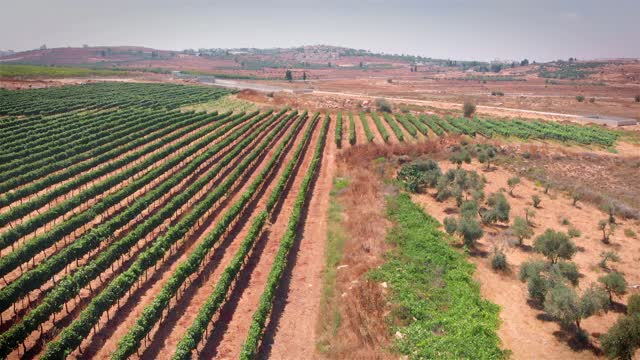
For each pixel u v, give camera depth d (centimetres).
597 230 4644
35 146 6638
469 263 3784
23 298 2902
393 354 2569
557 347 2788
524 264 3462
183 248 3881
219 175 5950
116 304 3006
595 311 2850
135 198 4956
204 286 3300
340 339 2689
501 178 6247
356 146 7419
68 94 12219
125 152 6575
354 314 2862
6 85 13525
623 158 7394
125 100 11450
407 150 7212
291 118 9888
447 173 5788
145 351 2591
